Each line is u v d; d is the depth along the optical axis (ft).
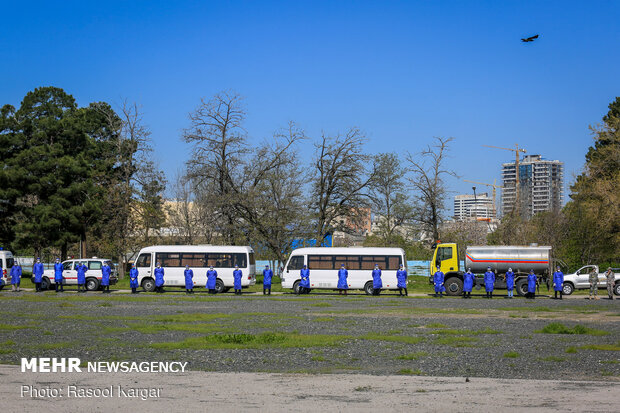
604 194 193.98
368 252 157.17
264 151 202.39
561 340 70.33
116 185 208.44
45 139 212.43
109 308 108.06
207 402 39.73
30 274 237.04
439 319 92.48
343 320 89.92
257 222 196.95
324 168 202.59
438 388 44.34
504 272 152.76
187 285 153.17
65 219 206.08
